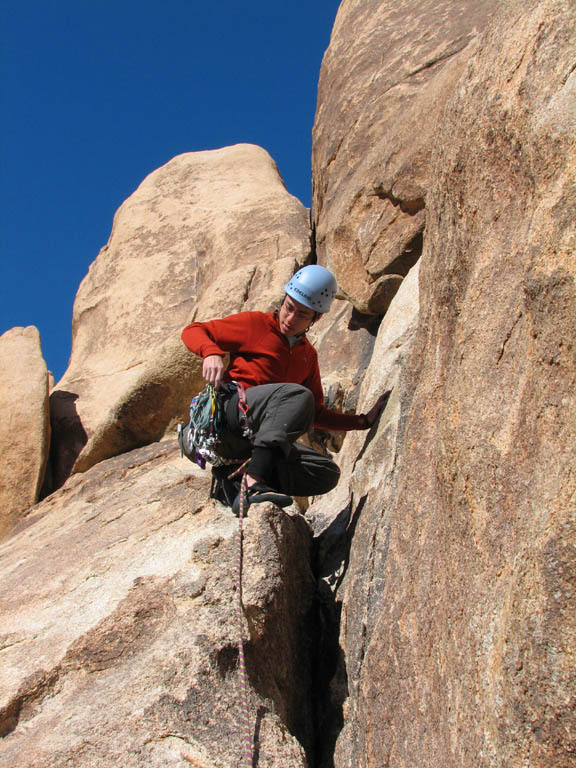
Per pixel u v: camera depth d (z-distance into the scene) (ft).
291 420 12.02
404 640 9.26
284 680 11.13
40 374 22.98
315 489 13.44
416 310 15.47
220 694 9.99
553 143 7.45
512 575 6.93
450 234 10.07
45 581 12.97
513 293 8.35
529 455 7.24
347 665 11.23
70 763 9.07
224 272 26.17
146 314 27.35
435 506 9.30
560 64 7.92
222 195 31.27
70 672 10.73
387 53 23.43
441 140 10.47
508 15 9.36
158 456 18.58
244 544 11.98
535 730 6.22
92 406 24.13
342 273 19.72
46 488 22.67
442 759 7.75
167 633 10.80
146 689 9.95
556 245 7.02
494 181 9.09
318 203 26.32
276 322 12.80
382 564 11.27
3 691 10.46
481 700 7.11
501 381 8.12
